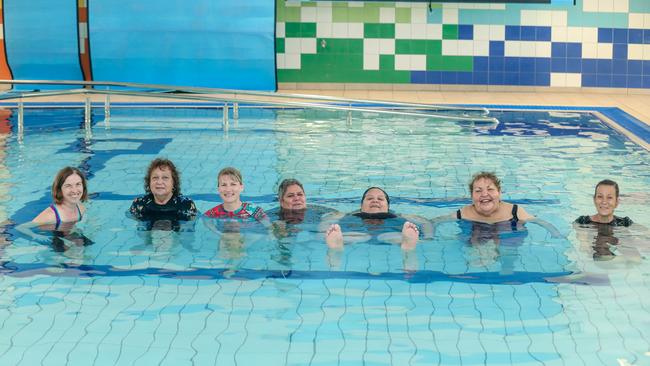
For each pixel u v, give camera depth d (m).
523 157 7.16
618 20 12.02
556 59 12.09
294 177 6.35
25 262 4.30
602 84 12.13
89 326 3.44
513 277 4.08
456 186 6.08
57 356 3.13
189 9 10.91
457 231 4.89
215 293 3.85
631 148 7.63
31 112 9.93
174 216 5.18
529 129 8.80
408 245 4.61
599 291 3.88
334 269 4.20
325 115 9.90
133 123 9.09
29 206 5.48
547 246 4.60
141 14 10.91
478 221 5.09
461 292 3.87
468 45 12.06
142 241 4.68
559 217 5.22
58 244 4.62
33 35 10.93
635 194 5.80
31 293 3.84
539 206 5.49
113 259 4.36
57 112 9.94
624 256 4.42
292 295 3.82
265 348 3.21
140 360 3.09
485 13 12.00
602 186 5.06
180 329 3.40
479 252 4.49
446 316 3.55
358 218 5.16
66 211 5.14
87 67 11.72
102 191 5.92
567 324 3.46
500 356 3.14
